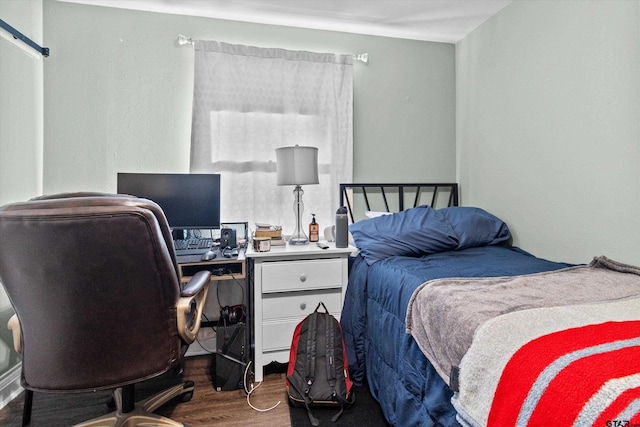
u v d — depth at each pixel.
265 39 2.43
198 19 2.32
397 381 1.38
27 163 1.97
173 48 2.29
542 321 0.90
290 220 2.40
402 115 2.66
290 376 1.67
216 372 1.76
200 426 1.48
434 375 1.14
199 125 2.23
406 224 2.03
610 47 1.59
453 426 1.01
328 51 2.54
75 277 0.99
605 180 1.62
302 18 2.36
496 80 2.31
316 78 2.43
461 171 2.70
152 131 2.27
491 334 0.90
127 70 2.23
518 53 2.12
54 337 1.05
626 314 0.93
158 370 1.15
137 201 1.03
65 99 2.14
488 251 1.94
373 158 2.61
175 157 2.30
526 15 2.05
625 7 1.52
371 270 1.77
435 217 2.12
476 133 2.52
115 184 2.22
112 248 0.99
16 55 1.87
